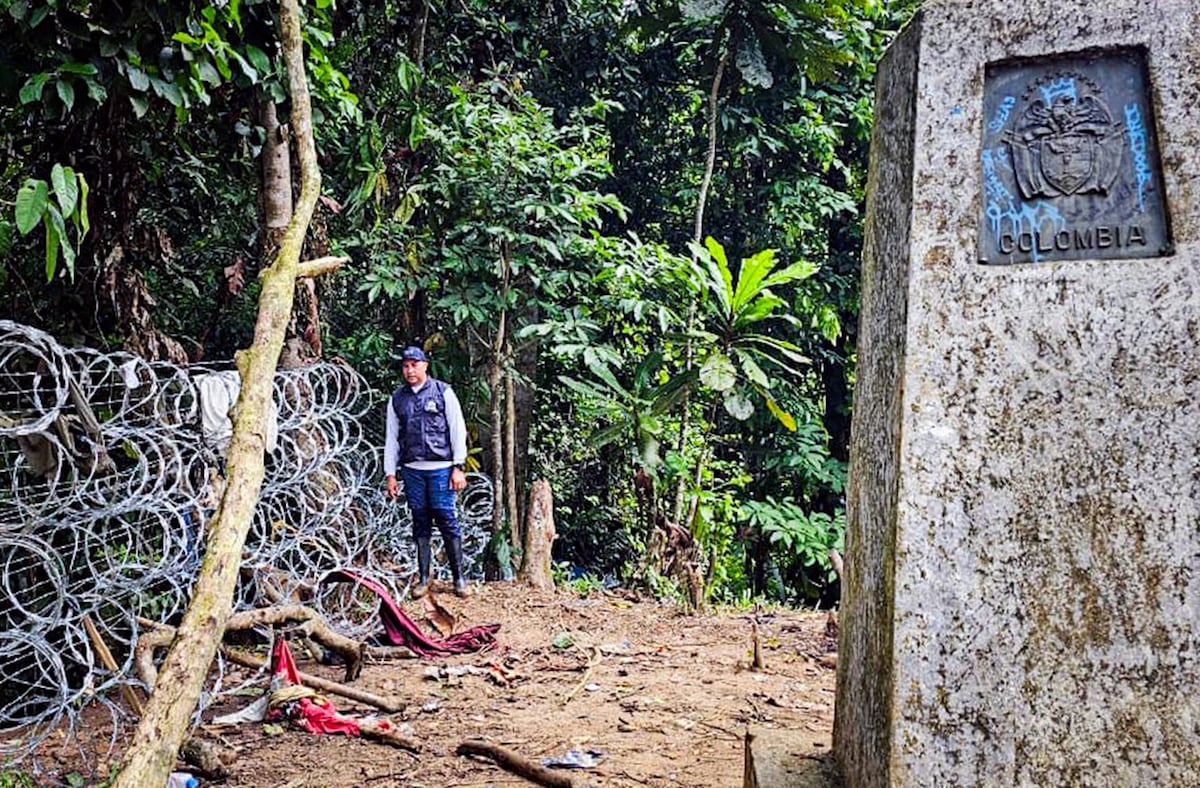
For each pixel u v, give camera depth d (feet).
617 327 32.53
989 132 6.95
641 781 11.06
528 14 32.32
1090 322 6.60
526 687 15.55
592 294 29.07
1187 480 6.40
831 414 37.22
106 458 14.03
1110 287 6.59
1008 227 6.84
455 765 11.71
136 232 20.04
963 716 6.57
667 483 29.60
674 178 36.58
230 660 15.11
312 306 21.79
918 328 6.85
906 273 7.01
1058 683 6.47
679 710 14.15
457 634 18.56
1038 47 6.85
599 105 29.17
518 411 31.07
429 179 27.91
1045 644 6.50
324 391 19.01
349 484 20.89
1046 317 6.66
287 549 17.61
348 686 15.33
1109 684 6.41
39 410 12.73
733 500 32.81
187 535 14.53
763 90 32.24
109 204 18.15
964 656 6.60
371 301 26.20
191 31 15.14
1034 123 6.86
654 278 27.14
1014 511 6.60
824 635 19.61
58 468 12.98
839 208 32.71
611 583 32.55
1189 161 6.57
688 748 12.34
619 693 15.11
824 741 8.93
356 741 12.63
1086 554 6.49
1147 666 6.38
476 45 31.37
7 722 13.76
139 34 14.70
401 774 11.42
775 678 16.24
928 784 6.60
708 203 35.24
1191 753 6.27
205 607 7.98
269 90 17.46
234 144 20.86
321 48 18.89
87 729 13.67
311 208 11.11
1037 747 6.46
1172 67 6.64
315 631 15.21
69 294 18.07
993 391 6.70
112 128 17.26
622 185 36.73
